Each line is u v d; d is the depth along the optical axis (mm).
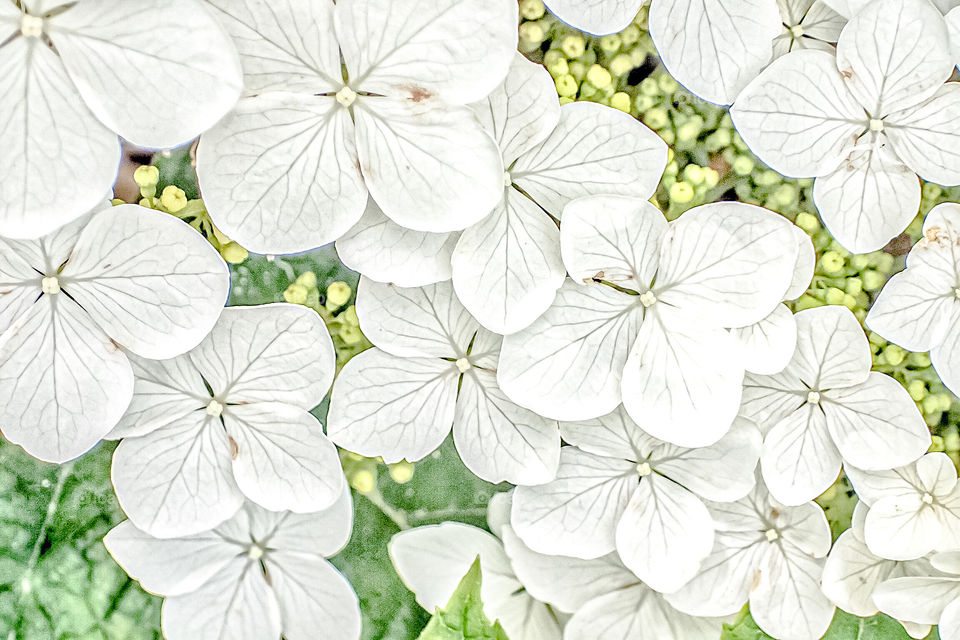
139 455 219
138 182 215
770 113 221
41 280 211
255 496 222
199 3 203
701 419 222
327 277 224
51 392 214
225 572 225
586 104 217
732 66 219
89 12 202
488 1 207
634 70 224
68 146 205
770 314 225
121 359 215
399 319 221
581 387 222
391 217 214
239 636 227
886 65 219
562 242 216
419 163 212
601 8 215
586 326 222
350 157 212
